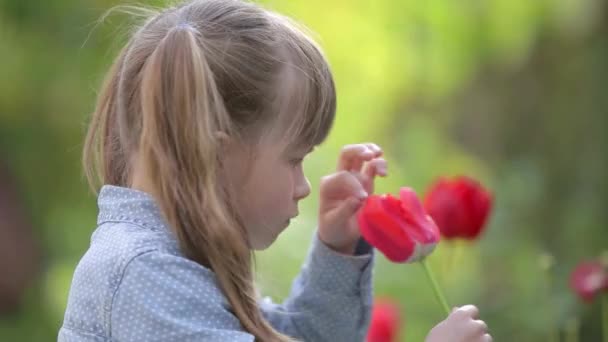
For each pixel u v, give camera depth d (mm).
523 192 7617
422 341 6594
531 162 8102
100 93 3611
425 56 8898
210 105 3258
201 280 3209
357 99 9109
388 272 6867
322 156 8234
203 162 3229
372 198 3398
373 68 8984
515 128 9320
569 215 7855
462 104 9789
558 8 8734
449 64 9008
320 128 3502
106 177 3555
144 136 3307
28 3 8391
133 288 3158
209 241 3232
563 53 9000
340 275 3809
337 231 3771
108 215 3379
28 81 8484
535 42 9086
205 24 3414
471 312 3268
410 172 8203
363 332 3879
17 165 9039
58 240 9055
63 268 8938
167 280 3168
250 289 3281
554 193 8336
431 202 4105
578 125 8664
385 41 8852
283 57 3416
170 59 3305
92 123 3627
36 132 8906
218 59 3340
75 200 9086
